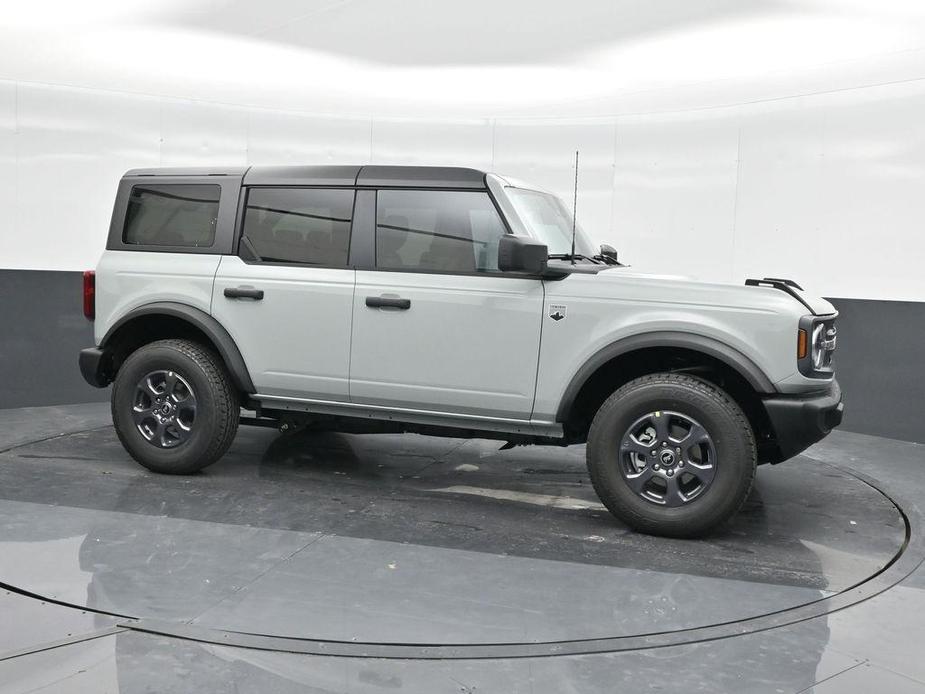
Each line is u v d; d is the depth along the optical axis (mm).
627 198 8805
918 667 2951
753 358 4191
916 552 4219
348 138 9273
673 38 6699
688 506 4242
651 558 4020
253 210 5035
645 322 4305
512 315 4508
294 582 3539
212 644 2941
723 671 2867
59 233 8383
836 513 4883
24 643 2908
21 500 4562
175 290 5094
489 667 2844
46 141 8258
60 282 7262
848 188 7406
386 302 4684
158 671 2729
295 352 4895
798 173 7711
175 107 8766
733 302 4230
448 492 5059
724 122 8156
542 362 4473
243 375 5000
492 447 6301
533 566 3850
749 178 8031
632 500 4324
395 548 4020
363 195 4832
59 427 6469
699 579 3754
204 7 6207
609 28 6527
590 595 3521
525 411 4547
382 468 5566
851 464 6074
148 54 7402
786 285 4457
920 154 6953
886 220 7195
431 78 8203
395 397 4766
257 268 4977
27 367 7180
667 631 3184
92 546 3889
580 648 3012
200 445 5039
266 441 6230
